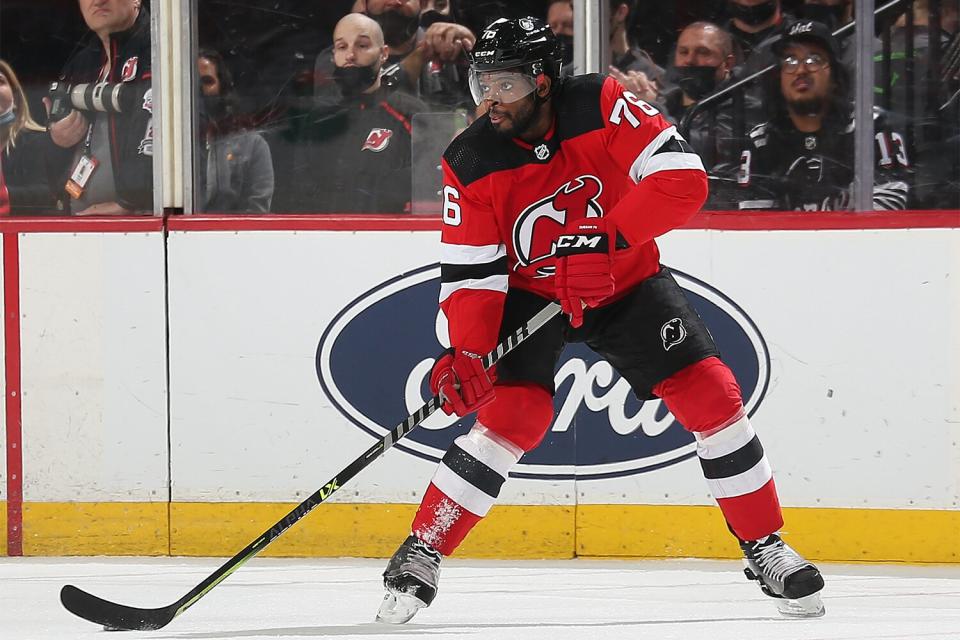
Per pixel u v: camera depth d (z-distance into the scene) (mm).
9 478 14836
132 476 14711
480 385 9898
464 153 10023
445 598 11914
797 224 13938
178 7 14930
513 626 10109
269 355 14547
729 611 11039
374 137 15047
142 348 14648
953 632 9695
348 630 9945
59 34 15164
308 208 15188
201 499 14656
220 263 14562
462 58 14891
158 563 14273
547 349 10367
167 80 14969
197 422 14633
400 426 10188
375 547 14531
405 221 14391
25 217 15062
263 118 15078
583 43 14703
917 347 13812
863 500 13953
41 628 10414
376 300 14445
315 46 14984
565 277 9680
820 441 14000
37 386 14758
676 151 9781
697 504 14219
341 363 14508
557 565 14023
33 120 15289
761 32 14562
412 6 14867
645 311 10445
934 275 13750
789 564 10508
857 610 11172
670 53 14703
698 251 14117
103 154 15219
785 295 14000
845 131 14516
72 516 14789
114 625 10023
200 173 15156
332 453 14547
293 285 14523
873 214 13828
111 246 14648
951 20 14258
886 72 14422
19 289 14742
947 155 14414
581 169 10008
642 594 12172
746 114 14672
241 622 10555
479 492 10180
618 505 14328
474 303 10031
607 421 14273
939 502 13828
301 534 14602
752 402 14109
